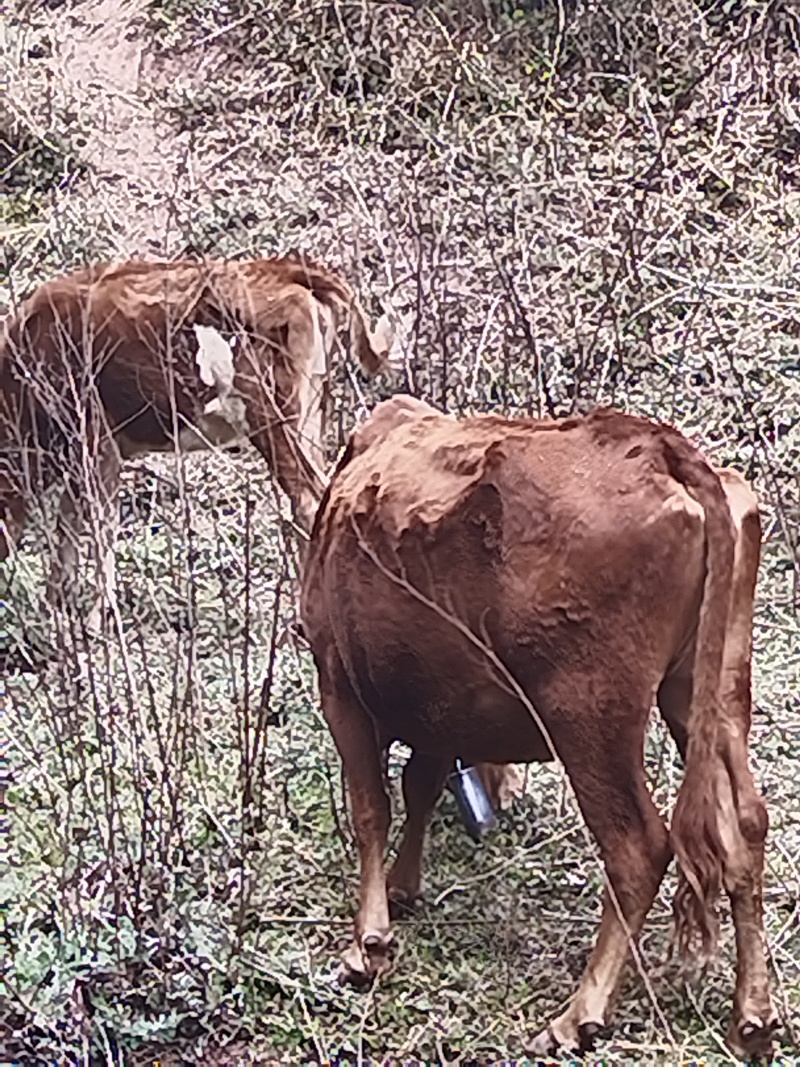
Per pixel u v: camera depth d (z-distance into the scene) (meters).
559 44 10.59
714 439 7.23
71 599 5.71
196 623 5.68
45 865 4.84
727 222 9.06
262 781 4.88
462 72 10.72
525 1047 4.06
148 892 4.56
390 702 4.32
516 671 4.00
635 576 3.83
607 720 3.88
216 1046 4.20
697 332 7.97
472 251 8.31
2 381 6.68
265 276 6.69
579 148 9.69
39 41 12.44
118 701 5.52
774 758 5.27
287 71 11.54
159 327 6.64
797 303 8.19
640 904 3.91
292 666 5.79
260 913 4.61
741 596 4.04
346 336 6.80
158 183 10.45
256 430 6.59
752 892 4.01
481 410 6.73
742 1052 4.01
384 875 4.48
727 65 10.44
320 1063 4.11
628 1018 4.15
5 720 5.56
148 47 12.14
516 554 3.95
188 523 5.10
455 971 4.39
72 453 5.72
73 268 9.07
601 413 4.03
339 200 8.85
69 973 4.30
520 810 5.09
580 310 7.74
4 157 11.14
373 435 4.49
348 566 4.29
